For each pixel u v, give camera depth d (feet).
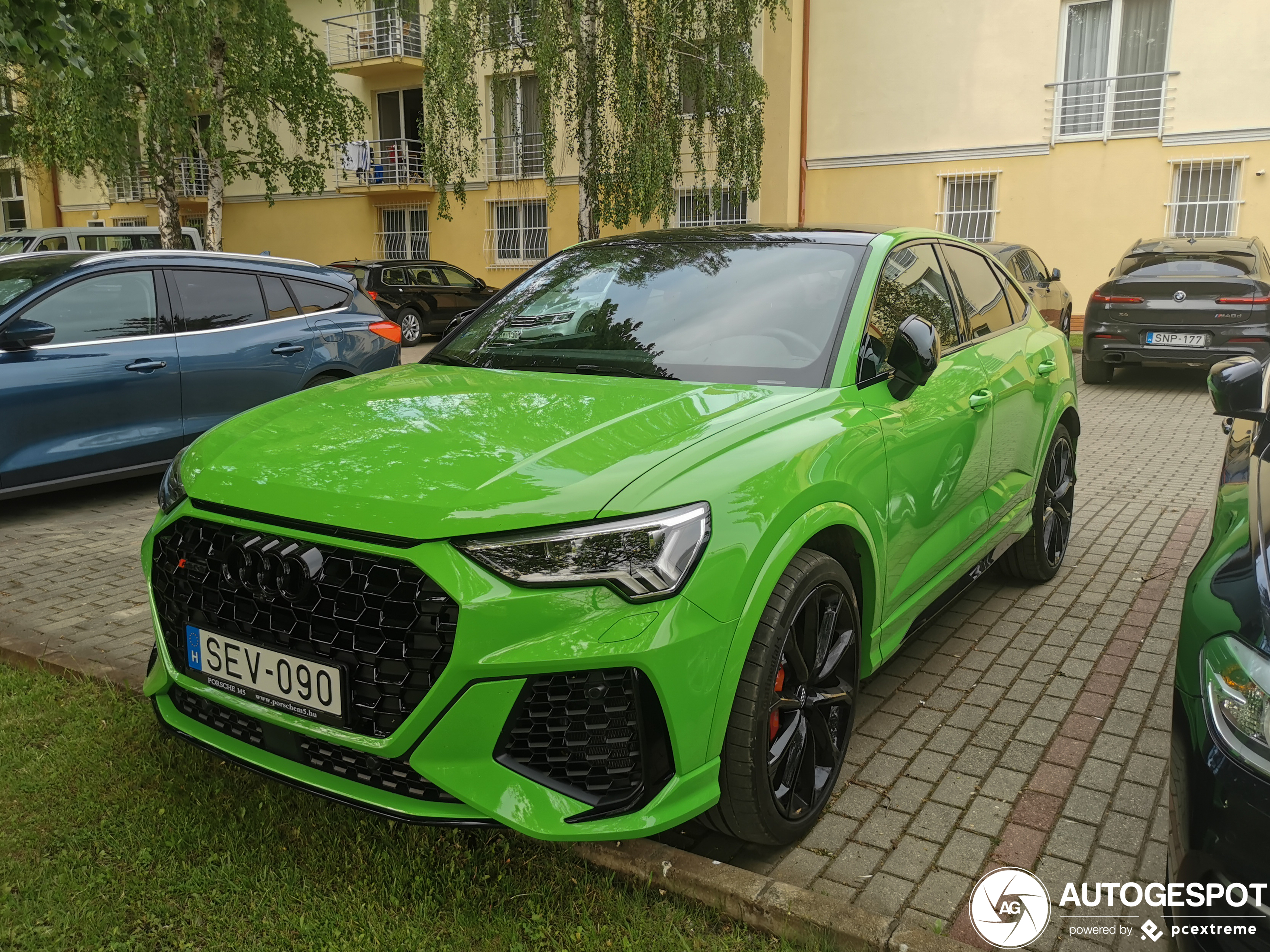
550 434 7.82
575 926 7.22
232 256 22.40
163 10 58.03
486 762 6.69
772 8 55.42
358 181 77.36
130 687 10.87
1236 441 10.04
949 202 57.77
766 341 9.78
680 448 7.55
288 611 7.20
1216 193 50.31
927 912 7.56
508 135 71.97
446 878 7.67
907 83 57.67
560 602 6.58
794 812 8.19
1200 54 49.60
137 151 65.51
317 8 79.30
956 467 11.03
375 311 25.29
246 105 67.26
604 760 6.84
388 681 6.79
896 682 11.86
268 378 22.27
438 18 55.36
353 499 7.02
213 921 7.29
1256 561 6.23
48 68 19.62
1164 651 12.72
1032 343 14.29
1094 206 53.31
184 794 8.86
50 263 20.15
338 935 7.09
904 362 9.36
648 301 10.80
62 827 8.41
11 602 14.73
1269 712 5.50
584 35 54.90
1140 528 18.49
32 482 18.90
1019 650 12.80
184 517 7.91
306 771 7.35
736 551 7.14
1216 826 5.59
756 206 63.10
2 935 7.11
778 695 7.77
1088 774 9.67
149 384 20.25
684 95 57.93
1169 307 33.45
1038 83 53.67
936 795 9.27
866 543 8.91
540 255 72.54
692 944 7.07
